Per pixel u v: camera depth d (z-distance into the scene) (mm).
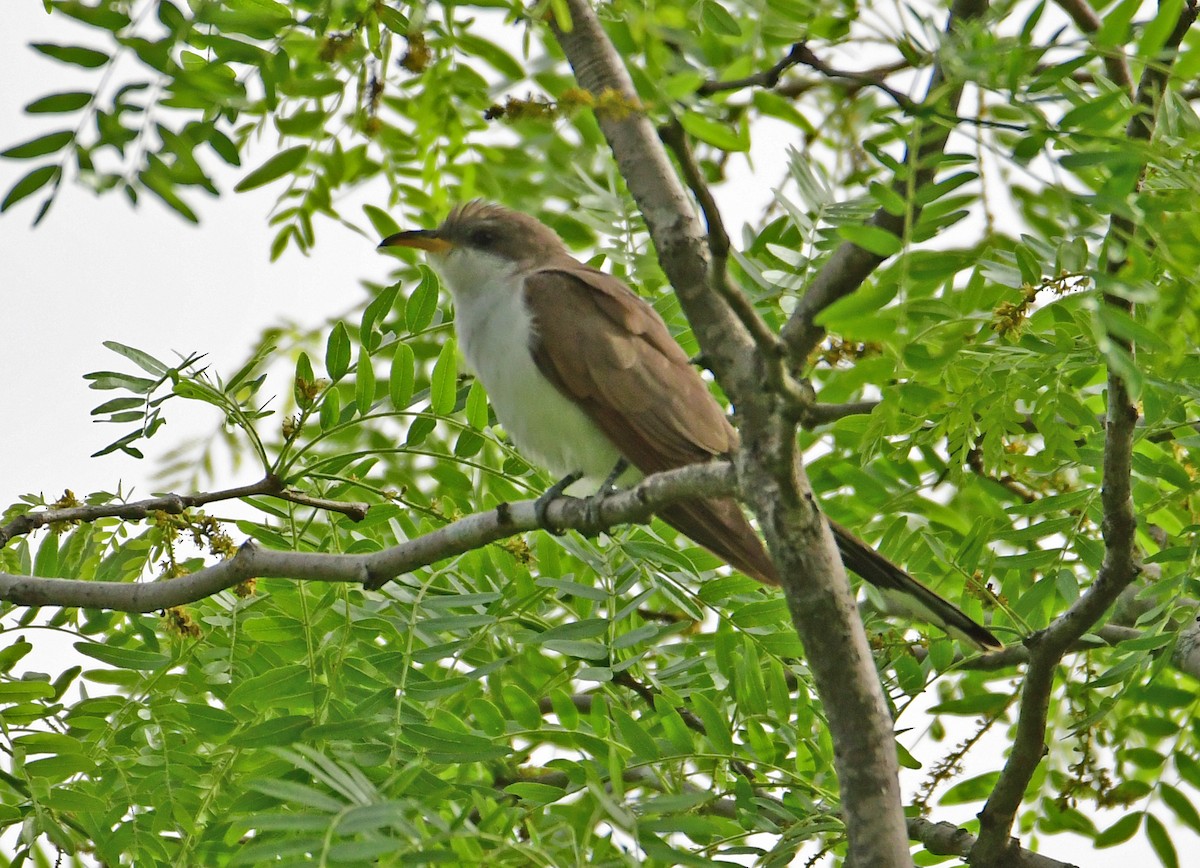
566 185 12938
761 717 9398
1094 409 11461
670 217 7539
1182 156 7215
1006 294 10000
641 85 6863
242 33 8188
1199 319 6570
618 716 8836
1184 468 10539
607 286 11750
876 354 9047
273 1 9422
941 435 10023
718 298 7434
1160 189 7609
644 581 10438
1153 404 9305
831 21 7695
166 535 9430
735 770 9477
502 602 10234
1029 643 9086
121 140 7730
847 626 7047
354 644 9906
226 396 9469
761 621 9766
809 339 7363
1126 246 6777
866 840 6934
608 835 6859
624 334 11453
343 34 8805
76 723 9414
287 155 11070
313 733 8281
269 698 9016
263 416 9625
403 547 9211
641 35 7172
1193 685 10648
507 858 7012
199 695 9820
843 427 10758
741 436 7293
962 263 6121
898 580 9680
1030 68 6668
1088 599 8797
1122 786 9828
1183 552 9227
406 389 10234
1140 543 11461
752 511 7629
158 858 8883
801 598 7031
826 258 11156
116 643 10312
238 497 9711
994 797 9672
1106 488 8391
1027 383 9664
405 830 6074
